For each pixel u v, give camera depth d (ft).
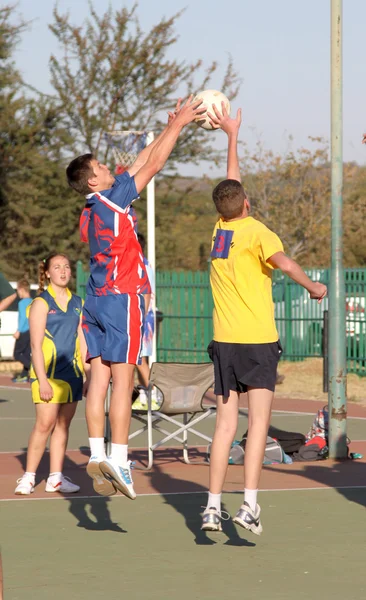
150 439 38.52
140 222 143.02
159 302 89.92
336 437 40.24
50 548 24.63
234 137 27.12
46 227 134.72
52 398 32.37
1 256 136.36
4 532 26.61
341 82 40.47
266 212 162.09
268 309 24.75
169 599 20.02
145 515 28.78
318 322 85.87
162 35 135.95
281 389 73.56
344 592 20.45
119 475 23.53
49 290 32.65
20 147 131.75
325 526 26.94
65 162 136.98
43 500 31.42
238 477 35.91
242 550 24.25
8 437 48.49
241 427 51.29
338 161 40.78
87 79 134.72
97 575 21.97
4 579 21.66
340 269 40.57
